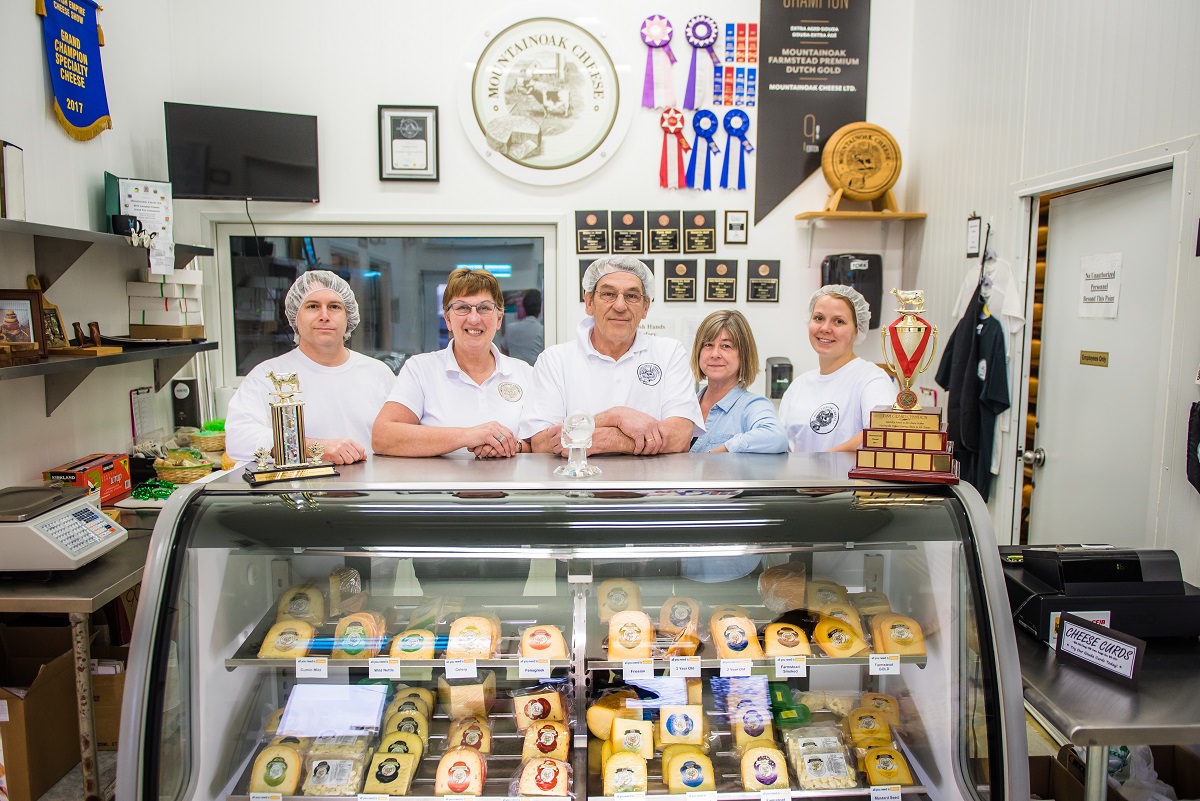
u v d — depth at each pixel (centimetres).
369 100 353
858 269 359
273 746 141
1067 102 250
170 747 128
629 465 166
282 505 140
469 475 154
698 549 137
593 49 355
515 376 237
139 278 317
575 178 361
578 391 210
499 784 137
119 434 307
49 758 215
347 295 258
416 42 352
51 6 259
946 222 332
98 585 202
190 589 134
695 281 368
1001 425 291
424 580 146
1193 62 197
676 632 143
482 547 137
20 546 199
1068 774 187
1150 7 212
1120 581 176
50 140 262
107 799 210
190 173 324
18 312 224
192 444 323
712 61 359
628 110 358
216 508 139
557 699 144
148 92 327
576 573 140
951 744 137
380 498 142
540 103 356
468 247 370
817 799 140
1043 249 273
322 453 167
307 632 142
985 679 130
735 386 239
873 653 142
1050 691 152
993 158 294
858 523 140
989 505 298
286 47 349
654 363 212
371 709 145
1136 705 146
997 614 130
